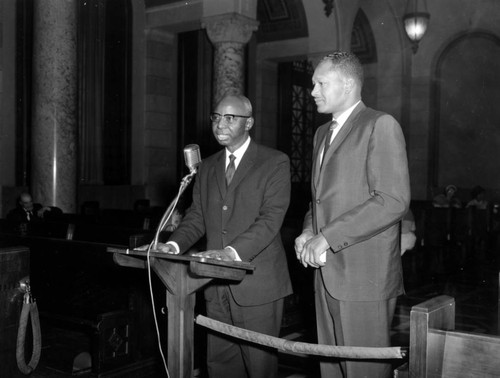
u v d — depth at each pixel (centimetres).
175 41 1340
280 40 1426
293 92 1625
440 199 1307
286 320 554
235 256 272
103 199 1175
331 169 256
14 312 294
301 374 429
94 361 410
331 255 252
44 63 817
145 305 438
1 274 286
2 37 1011
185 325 245
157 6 1248
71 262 450
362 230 236
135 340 432
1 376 289
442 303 197
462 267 943
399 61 1617
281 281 304
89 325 420
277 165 302
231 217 302
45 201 823
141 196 1270
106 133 1202
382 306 248
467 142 1609
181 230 312
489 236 1000
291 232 554
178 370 245
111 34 1207
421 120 1652
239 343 305
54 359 464
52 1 811
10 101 1027
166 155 1331
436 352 187
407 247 304
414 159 1659
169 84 1334
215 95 1110
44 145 823
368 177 246
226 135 300
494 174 1578
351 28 1354
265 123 1513
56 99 819
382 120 246
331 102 257
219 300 308
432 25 1625
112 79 1212
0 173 1010
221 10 1098
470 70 1595
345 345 250
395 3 1584
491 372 177
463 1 1580
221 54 1104
